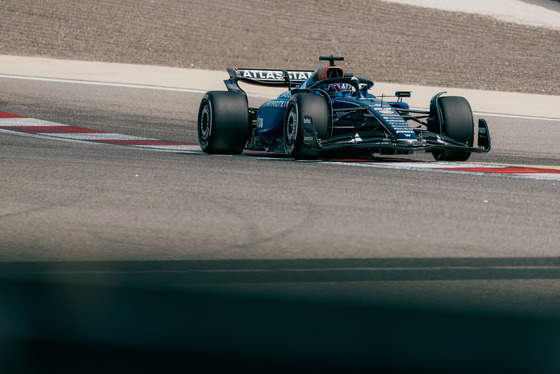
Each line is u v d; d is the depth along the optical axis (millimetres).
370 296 10695
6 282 11125
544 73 91625
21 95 48656
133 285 11062
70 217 15742
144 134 37281
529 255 13391
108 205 17062
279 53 91438
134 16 100062
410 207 17703
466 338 9016
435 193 19875
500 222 16250
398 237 14531
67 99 48656
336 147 25250
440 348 8711
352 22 112000
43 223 15141
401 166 26031
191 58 84750
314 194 19172
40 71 62250
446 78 84062
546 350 8758
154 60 82000
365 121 28281
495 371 8023
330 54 92875
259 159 27344
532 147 39125
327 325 9422
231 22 104250
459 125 27812
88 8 100500
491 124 49719
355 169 24562
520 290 11195
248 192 19266
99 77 61531
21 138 32469
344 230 15031
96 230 14641
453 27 116625
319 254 13117
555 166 29594
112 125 39781
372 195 19250
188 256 12820
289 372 8000
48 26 90562
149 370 8062
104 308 9977
